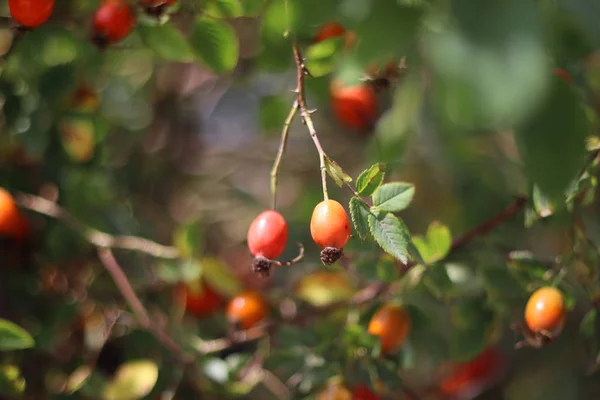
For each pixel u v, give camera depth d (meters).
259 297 0.58
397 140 0.62
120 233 0.63
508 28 0.36
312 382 0.54
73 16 0.59
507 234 0.59
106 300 0.61
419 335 0.56
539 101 0.35
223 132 0.86
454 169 0.69
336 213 0.47
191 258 0.60
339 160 0.78
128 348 0.59
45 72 0.60
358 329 0.53
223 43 0.54
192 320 0.61
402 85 0.60
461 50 0.36
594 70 0.56
